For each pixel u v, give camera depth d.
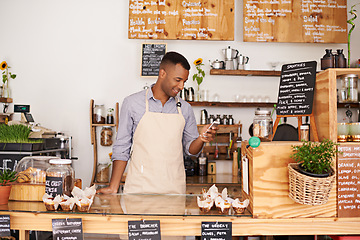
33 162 1.86
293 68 1.92
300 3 4.12
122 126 2.25
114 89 4.26
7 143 3.09
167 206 1.72
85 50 4.28
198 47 4.27
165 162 2.23
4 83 4.18
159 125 2.25
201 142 2.23
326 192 1.45
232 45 4.28
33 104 4.26
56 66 4.27
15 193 1.81
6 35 4.29
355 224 1.64
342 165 1.65
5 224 1.57
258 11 4.10
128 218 1.56
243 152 1.85
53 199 1.63
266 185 1.62
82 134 4.24
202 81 4.25
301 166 1.52
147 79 4.26
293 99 1.90
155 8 4.11
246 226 1.61
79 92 4.26
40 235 2.89
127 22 4.28
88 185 4.19
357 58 4.23
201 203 1.63
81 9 4.29
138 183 2.22
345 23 4.14
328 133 1.68
